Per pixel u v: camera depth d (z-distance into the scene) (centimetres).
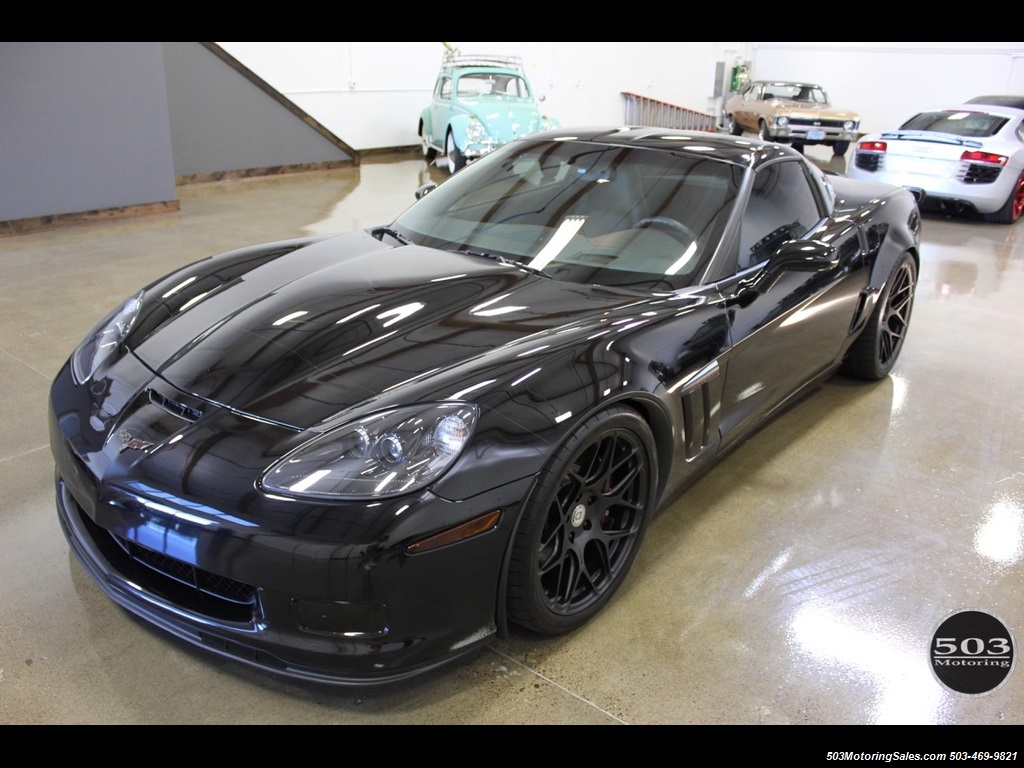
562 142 297
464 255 253
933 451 316
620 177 273
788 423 335
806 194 308
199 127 852
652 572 232
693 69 1562
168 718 173
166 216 677
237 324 208
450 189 295
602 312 216
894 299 373
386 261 246
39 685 180
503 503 169
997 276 597
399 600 162
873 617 218
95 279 485
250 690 182
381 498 159
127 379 196
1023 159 786
